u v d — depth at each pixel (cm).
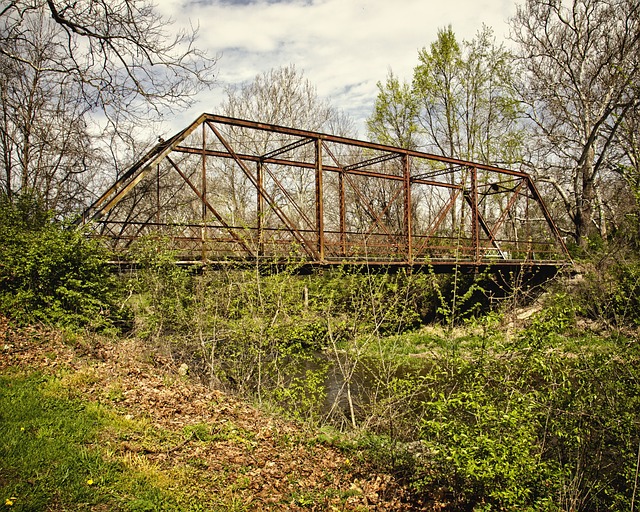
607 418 670
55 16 1340
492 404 657
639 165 1059
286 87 3350
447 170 2067
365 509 682
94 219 1249
